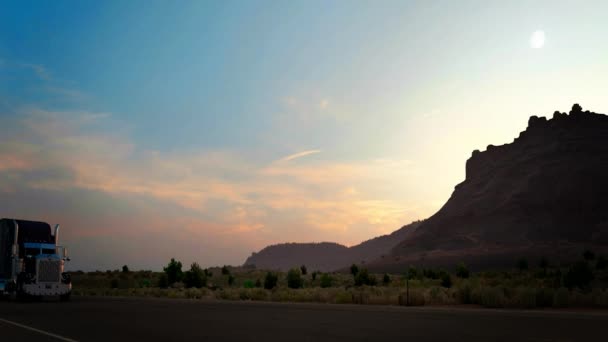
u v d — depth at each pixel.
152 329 16.66
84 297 40.88
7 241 32.78
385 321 19.31
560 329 16.38
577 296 28.23
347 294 33.78
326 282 57.81
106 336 14.83
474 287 32.69
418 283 56.25
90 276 95.81
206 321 19.41
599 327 16.95
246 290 42.31
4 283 32.72
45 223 34.03
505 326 17.34
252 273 103.06
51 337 14.54
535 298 27.48
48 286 32.47
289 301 36.19
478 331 15.94
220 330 16.36
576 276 43.06
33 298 33.09
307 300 35.91
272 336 14.87
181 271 67.88
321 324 18.19
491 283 51.69
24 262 32.44
